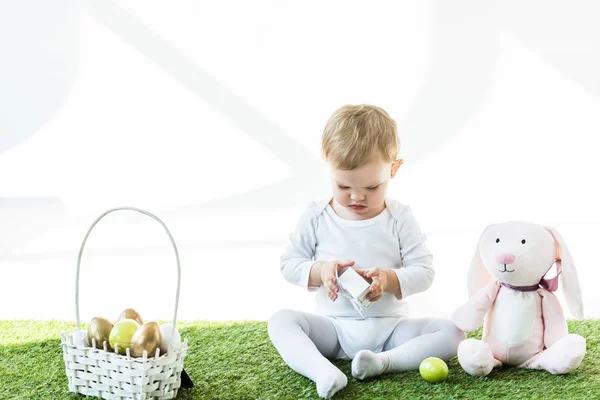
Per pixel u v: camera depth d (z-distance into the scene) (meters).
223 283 2.62
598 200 3.44
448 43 4.00
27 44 3.98
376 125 1.62
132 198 3.68
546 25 3.94
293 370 1.64
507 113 3.97
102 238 3.24
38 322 2.10
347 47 4.08
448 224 3.23
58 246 3.14
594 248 2.86
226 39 4.10
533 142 3.91
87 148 4.00
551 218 3.26
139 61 4.06
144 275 2.74
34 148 3.98
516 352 1.59
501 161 3.81
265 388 1.54
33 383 1.58
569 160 3.79
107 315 2.28
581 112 3.92
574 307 1.59
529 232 1.57
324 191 3.71
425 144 3.98
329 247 1.74
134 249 3.09
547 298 1.60
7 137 3.98
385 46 4.05
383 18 4.05
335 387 1.44
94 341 1.45
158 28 4.07
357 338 1.68
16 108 3.98
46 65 4.00
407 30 4.04
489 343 1.62
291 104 4.08
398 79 4.05
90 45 4.03
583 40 3.92
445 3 4.00
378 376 1.58
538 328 1.59
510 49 3.96
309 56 4.09
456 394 1.46
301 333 1.61
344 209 1.75
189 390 1.53
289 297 2.45
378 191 1.64
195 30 4.10
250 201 3.64
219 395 1.50
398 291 1.67
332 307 1.72
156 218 1.47
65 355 1.50
